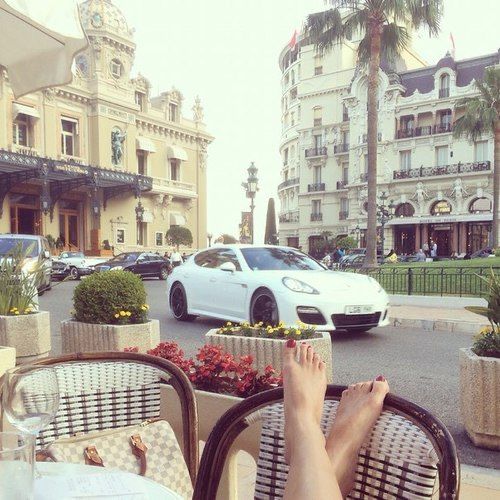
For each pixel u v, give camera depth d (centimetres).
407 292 1347
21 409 148
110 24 3684
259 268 845
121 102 3762
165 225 4228
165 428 214
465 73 4825
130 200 3906
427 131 4891
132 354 221
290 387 156
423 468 131
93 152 3628
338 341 795
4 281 629
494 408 358
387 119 5084
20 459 107
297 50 6700
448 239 4866
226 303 859
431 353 712
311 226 5819
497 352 373
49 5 300
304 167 5903
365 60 2216
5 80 3031
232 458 237
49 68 405
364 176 5200
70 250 3453
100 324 573
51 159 3073
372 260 2005
